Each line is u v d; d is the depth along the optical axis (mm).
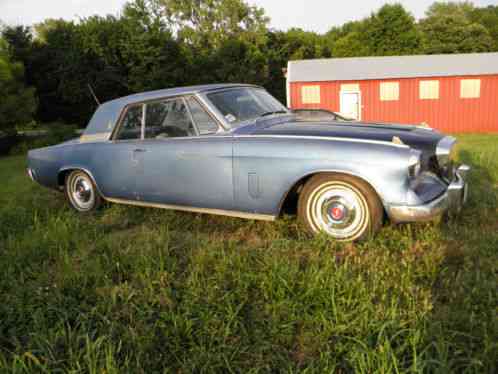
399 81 20266
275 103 4988
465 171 4043
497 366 2117
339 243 3662
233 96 4500
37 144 21312
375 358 2156
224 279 3084
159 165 4422
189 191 4289
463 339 2312
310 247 3600
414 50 39312
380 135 3779
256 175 3871
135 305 2836
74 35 31391
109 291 3045
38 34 48906
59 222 4555
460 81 19797
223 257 3381
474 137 15922
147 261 3365
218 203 4145
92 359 2260
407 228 3908
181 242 3939
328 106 21031
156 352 2373
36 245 3908
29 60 32875
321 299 2711
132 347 2422
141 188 4637
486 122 19984
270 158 3789
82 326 2582
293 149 3713
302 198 3848
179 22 45688
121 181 4777
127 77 31562
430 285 2871
